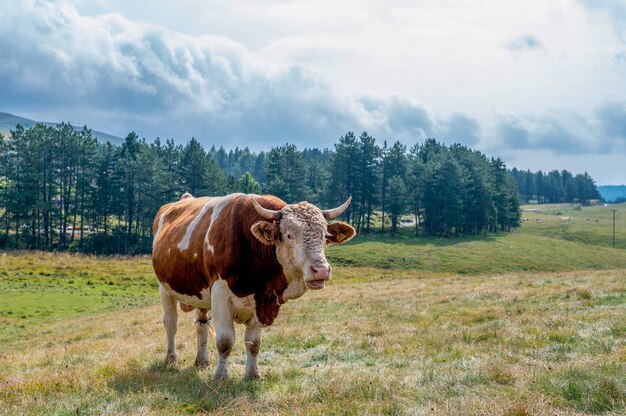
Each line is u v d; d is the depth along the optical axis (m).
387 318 17.42
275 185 114.56
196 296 9.91
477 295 21.38
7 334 28.75
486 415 6.01
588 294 17.75
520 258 96.25
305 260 7.80
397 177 117.88
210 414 6.65
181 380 8.80
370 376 8.28
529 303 17.59
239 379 8.87
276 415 6.47
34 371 11.41
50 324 31.47
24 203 98.00
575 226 158.88
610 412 6.03
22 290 44.28
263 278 8.70
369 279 65.81
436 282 35.41
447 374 8.30
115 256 81.75
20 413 6.94
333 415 6.36
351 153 119.69
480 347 10.62
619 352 8.80
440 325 14.66
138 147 127.00
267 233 8.10
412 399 7.02
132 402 7.35
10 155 101.38
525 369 8.23
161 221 11.84
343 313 20.11
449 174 117.75
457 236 119.62
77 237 104.62
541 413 5.99
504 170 145.62
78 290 46.66
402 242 106.94
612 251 114.31
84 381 8.84
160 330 20.30
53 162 108.31
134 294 46.62
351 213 128.75
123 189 106.75
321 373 8.91
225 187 120.44
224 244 8.80
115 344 16.42
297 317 20.08
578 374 7.51
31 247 95.31
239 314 9.01
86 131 112.50
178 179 110.62
